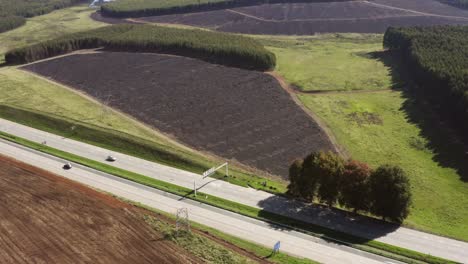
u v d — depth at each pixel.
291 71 131.88
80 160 80.81
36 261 48.75
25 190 63.41
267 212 67.00
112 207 60.44
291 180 71.06
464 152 88.75
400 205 63.88
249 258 53.59
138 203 66.25
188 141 90.00
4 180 66.25
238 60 131.88
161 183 74.25
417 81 120.44
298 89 118.00
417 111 106.19
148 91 112.50
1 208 58.19
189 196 70.31
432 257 57.97
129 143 87.38
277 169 81.81
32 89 113.12
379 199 64.50
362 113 105.50
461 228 66.81
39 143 87.25
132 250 51.12
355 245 59.38
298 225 63.78
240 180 76.69
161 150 84.56
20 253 49.94
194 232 57.94
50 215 57.12
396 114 105.44
